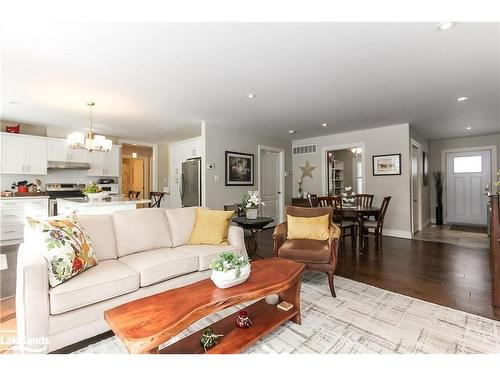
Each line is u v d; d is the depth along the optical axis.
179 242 2.83
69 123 5.05
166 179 7.63
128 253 2.44
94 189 3.81
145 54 2.38
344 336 1.83
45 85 3.10
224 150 5.34
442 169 7.04
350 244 4.66
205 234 2.87
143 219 2.65
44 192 5.13
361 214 4.21
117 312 1.38
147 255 2.37
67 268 1.72
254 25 1.94
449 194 6.96
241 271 1.73
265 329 1.71
